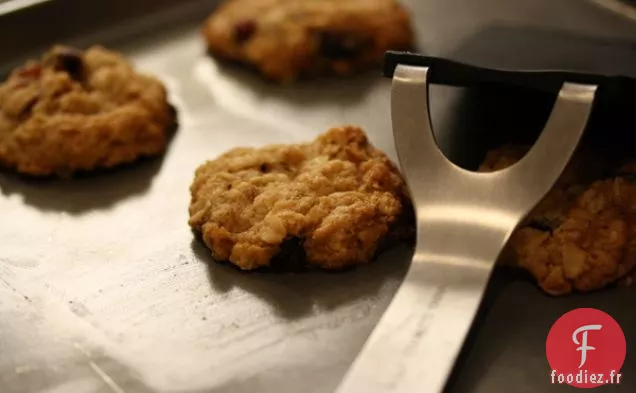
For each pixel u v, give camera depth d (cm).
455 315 34
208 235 38
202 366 36
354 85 46
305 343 36
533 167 36
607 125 40
